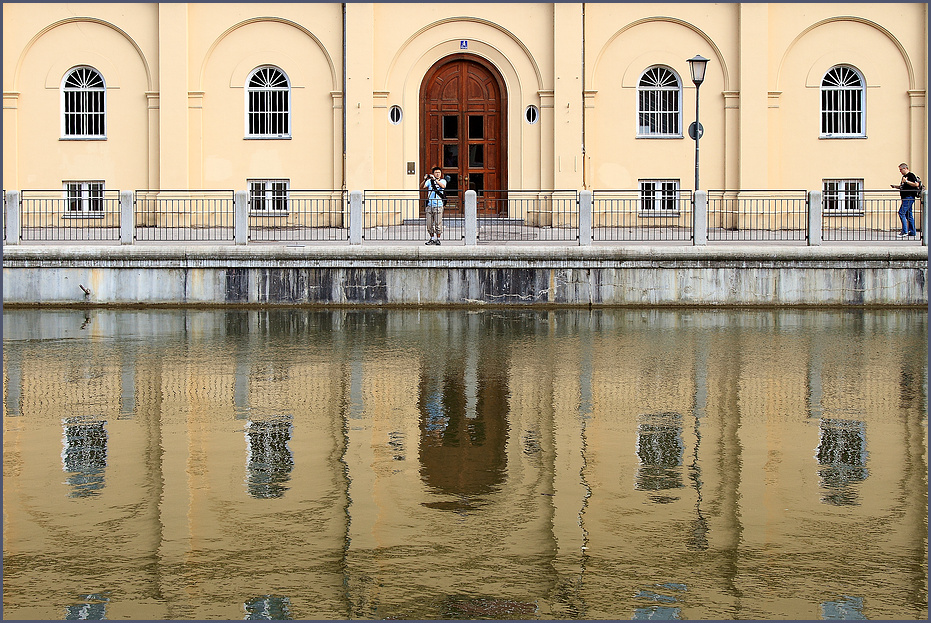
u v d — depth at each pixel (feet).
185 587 25.35
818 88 91.09
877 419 39.75
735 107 91.15
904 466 34.17
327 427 38.75
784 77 91.20
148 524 29.14
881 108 91.15
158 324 62.18
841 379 46.44
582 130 90.68
